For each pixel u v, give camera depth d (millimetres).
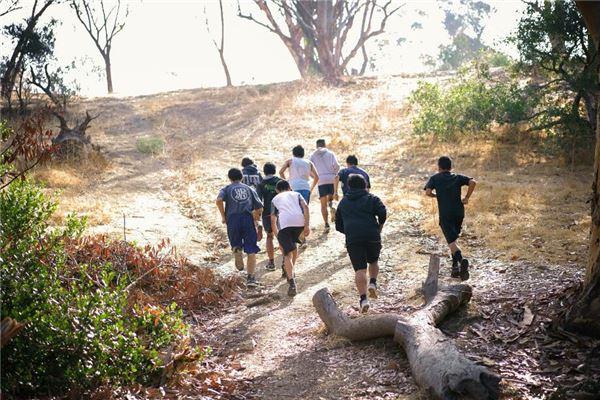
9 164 6121
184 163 17844
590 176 14375
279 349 6715
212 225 12422
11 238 5703
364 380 5656
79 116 23938
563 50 15805
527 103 17328
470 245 9906
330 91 26984
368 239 7047
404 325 5938
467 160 16562
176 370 5934
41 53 24688
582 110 17141
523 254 8953
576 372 5367
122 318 5918
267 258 10602
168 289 8523
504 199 12211
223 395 5586
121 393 5309
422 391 5117
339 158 17953
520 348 5957
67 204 12430
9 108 21734
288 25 33250
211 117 24156
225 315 8055
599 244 6105
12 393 4977
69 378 5199
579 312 6035
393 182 15086
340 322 6703
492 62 26766
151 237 11188
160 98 28234
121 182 15594
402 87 26938
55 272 5801
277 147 19547
